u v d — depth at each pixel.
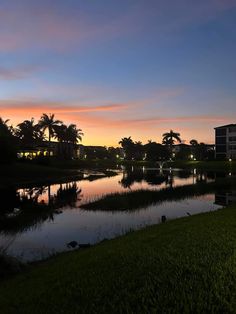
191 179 71.75
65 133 128.50
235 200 35.59
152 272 8.40
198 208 30.69
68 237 19.97
